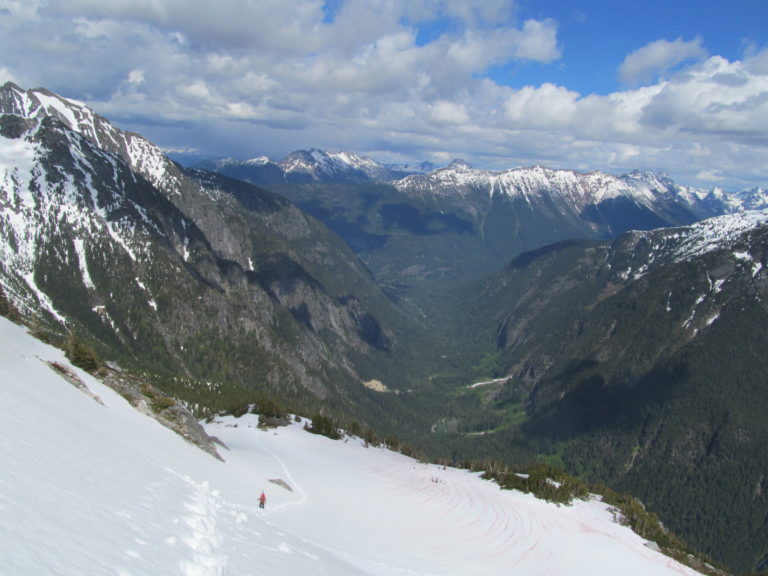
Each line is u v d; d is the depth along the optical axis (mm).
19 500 17422
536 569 58844
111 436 39156
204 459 59500
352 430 146250
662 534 77125
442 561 53938
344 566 38188
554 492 84125
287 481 75688
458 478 95125
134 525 21359
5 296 77562
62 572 13875
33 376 43156
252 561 25219
